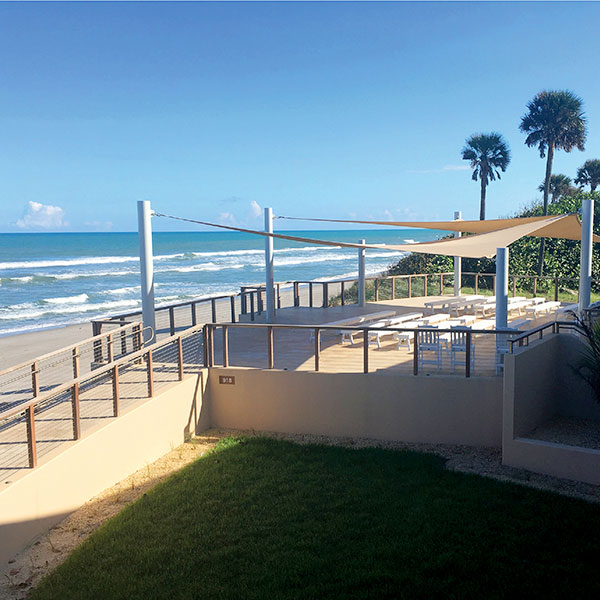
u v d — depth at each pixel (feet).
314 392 28.43
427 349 28.04
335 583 15.34
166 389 26.78
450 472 22.82
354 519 18.98
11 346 51.21
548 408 26.84
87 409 24.49
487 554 16.39
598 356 24.54
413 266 78.95
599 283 71.10
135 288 116.06
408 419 27.17
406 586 15.01
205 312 66.18
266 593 15.01
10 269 160.97
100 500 21.40
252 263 187.62
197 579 15.87
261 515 19.54
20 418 23.54
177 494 21.38
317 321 45.96
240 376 29.50
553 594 14.44
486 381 25.95
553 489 21.25
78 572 16.46
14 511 17.63
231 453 25.52
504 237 30.14
